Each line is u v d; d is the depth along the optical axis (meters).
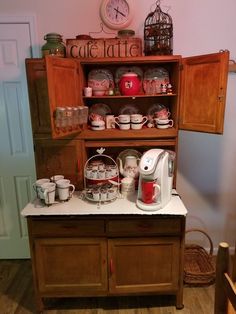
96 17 2.00
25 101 2.17
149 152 1.76
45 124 1.85
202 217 2.41
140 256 1.78
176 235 1.74
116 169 1.98
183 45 2.05
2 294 2.05
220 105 1.57
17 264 2.41
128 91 1.88
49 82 1.45
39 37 2.04
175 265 1.79
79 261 1.79
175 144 1.91
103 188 1.85
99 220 1.72
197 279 2.06
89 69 2.00
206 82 1.62
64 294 1.84
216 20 2.01
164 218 1.71
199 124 1.72
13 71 2.12
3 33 2.04
